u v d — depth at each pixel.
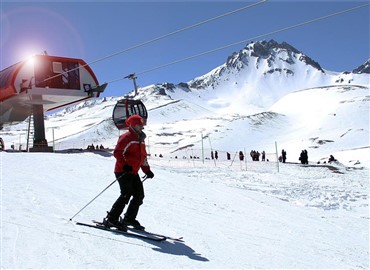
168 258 5.57
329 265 6.59
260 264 5.99
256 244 7.37
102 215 7.89
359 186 23.75
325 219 12.04
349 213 14.58
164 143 150.12
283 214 11.50
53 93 35.88
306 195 18.39
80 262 4.93
